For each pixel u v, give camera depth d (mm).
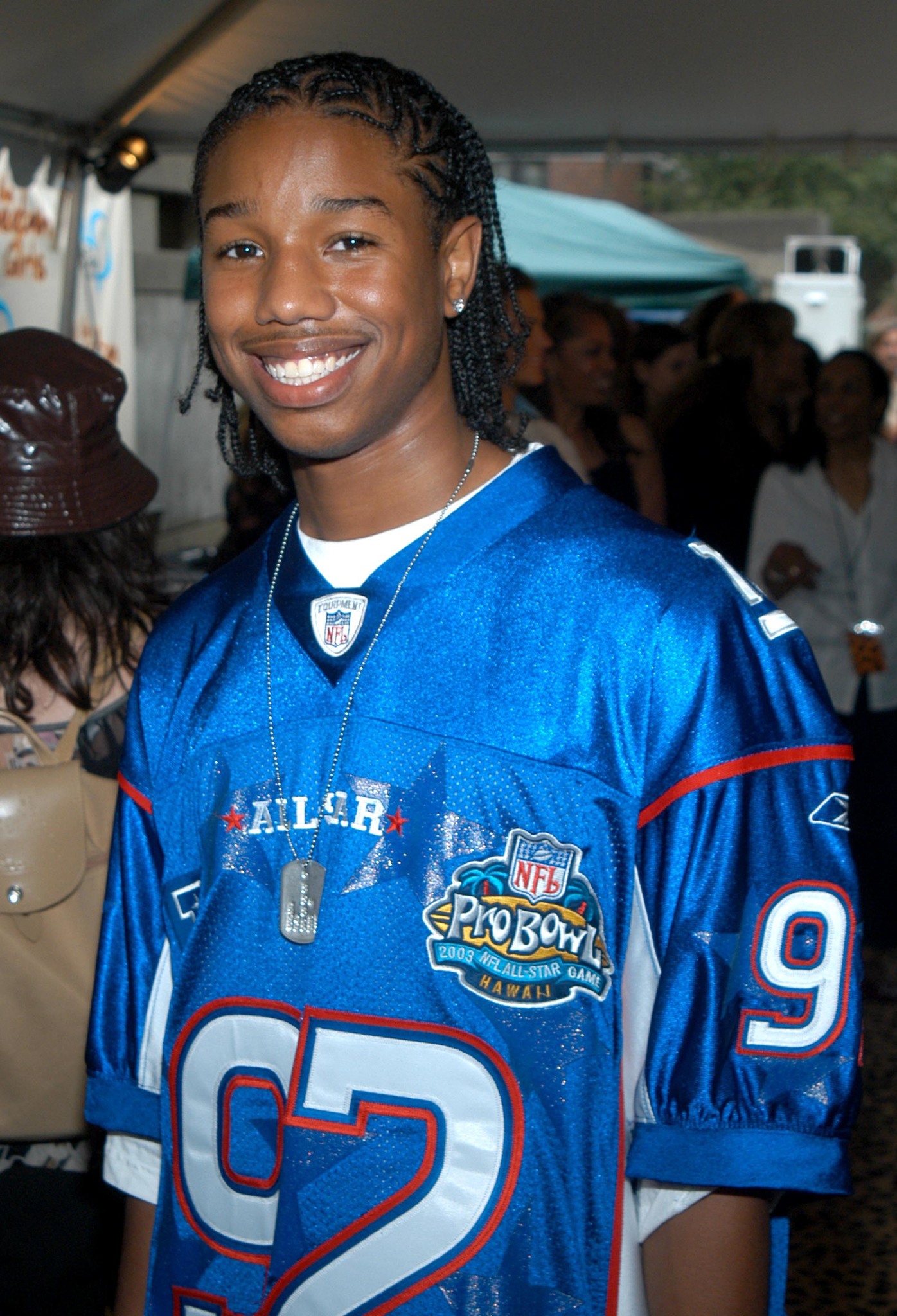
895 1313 2352
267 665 1056
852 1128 930
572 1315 942
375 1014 966
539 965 947
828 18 3873
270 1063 1003
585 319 3873
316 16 3592
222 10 3350
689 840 928
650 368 4965
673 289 8086
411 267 968
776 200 27703
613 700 949
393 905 967
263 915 1019
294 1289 983
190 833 1081
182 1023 1050
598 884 949
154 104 4039
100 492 1647
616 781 949
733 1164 909
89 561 1608
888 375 3789
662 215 19812
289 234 951
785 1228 1044
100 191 4121
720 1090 915
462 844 961
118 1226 1602
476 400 1104
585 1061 945
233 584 1140
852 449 3744
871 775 3789
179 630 1147
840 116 4965
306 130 953
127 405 4383
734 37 4039
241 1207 1020
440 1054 955
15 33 3107
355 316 951
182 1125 1050
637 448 3996
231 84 3945
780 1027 917
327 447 987
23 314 3717
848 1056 928
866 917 3855
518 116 4977
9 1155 1582
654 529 1000
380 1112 964
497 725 963
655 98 4719
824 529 3723
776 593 3750
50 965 1525
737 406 3947
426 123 990
